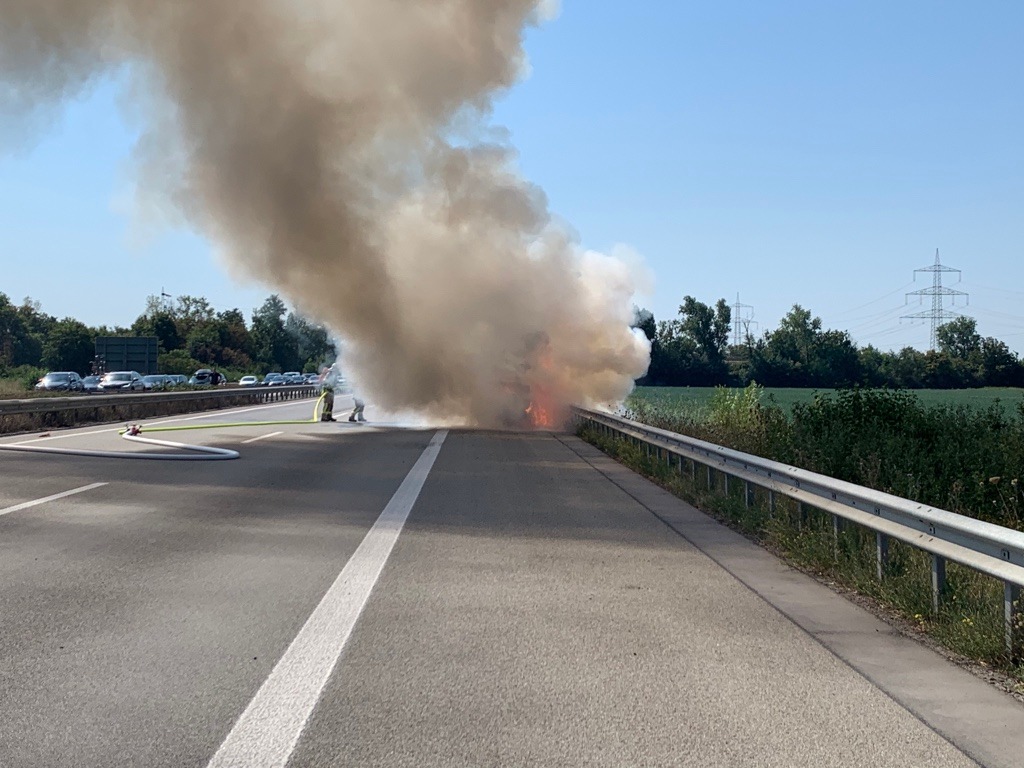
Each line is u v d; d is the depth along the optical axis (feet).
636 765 14.25
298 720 15.84
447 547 31.94
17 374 269.03
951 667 19.58
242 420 106.93
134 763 14.02
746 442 56.08
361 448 69.82
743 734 15.57
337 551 30.83
